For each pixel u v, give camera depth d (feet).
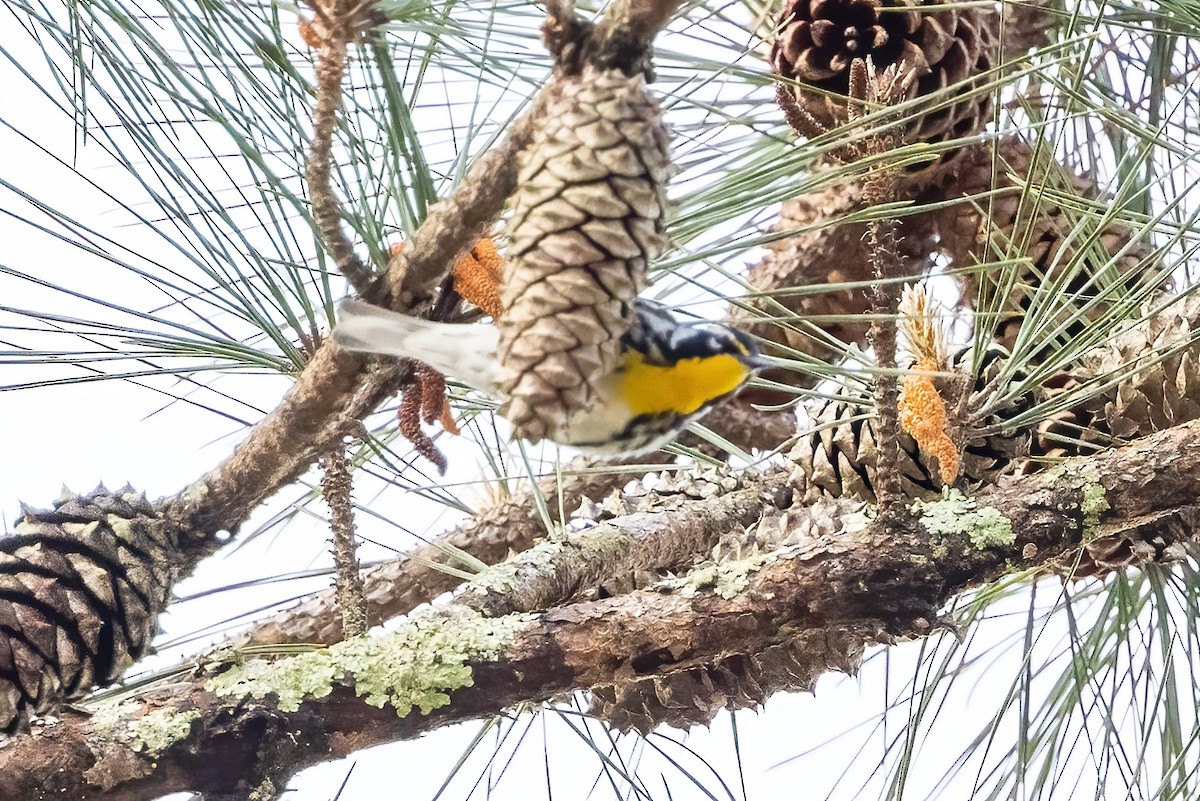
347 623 18.54
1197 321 18.67
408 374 18.49
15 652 18.47
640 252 18.24
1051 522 18.57
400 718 18.51
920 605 18.54
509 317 18.24
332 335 18.45
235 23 18.42
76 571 18.53
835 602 18.56
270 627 18.85
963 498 18.60
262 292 18.52
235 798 18.45
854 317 18.42
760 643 18.57
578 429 18.48
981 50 18.74
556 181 18.24
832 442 18.81
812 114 18.78
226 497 18.61
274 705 18.48
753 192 18.45
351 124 18.47
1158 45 18.81
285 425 18.53
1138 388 18.69
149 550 18.57
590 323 18.22
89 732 18.45
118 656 18.53
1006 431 18.65
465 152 18.48
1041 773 18.69
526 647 18.54
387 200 18.48
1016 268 18.54
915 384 18.52
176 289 18.51
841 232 18.84
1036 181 18.78
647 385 18.47
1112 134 18.86
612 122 18.24
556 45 18.28
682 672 18.62
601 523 18.80
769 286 18.88
